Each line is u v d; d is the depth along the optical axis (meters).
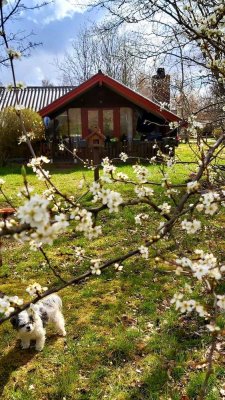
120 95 17.08
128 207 8.98
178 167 11.95
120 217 8.48
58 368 4.15
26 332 4.20
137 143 15.71
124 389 3.78
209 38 2.45
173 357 4.12
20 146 16.47
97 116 17.38
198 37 2.52
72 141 17.20
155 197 9.31
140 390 3.75
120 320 4.88
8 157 16.62
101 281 5.89
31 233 1.51
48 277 6.18
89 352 4.33
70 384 3.88
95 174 9.50
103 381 3.91
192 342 4.31
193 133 3.82
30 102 24.58
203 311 1.98
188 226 2.07
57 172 14.48
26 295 5.61
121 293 5.52
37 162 2.54
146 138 16.95
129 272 6.09
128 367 4.07
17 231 1.49
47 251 7.13
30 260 6.81
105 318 4.95
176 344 4.31
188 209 2.16
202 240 6.84
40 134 16.55
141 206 9.01
